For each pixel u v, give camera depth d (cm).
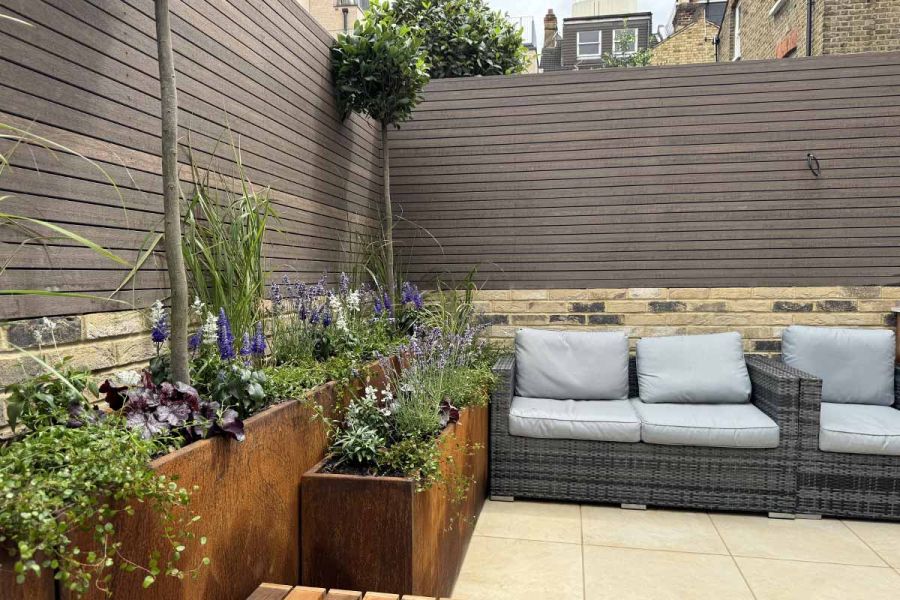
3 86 138
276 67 284
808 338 363
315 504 181
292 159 301
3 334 138
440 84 435
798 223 391
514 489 329
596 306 420
